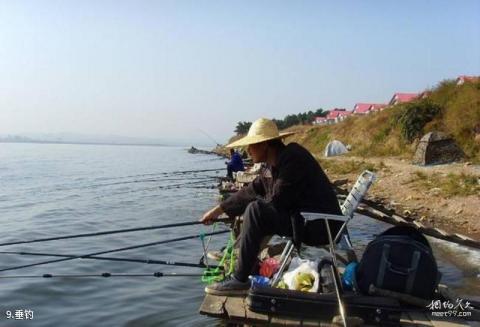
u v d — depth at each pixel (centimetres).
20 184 2972
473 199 1396
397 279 464
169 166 5191
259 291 457
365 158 2919
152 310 720
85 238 1259
